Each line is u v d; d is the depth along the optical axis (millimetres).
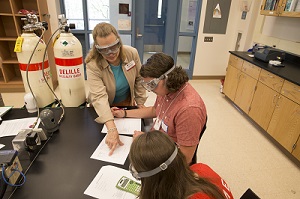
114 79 1634
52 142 1236
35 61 1496
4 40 3455
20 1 3428
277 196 1919
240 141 2680
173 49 4535
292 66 2834
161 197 599
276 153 2484
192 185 630
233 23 4375
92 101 1544
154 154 576
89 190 935
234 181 2061
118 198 905
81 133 1328
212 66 4723
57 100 1746
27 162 1079
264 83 2766
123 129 1392
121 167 1070
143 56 4551
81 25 4055
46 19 3516
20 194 904
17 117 1501
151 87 1092
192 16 4277
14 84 3674
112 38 1302
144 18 4215
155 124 1327
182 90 1112
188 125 1051
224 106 3609
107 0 3912
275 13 2930
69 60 1512
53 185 954
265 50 3014
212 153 2432
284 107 2416
